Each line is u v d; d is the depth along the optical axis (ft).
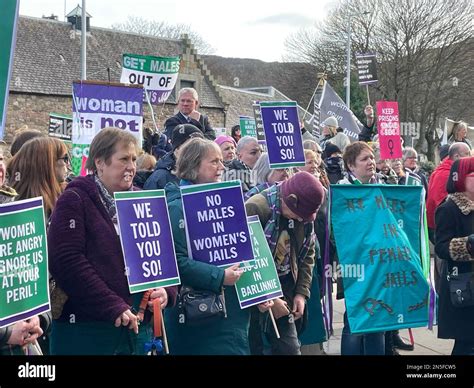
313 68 152.05
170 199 13.55
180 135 17.67
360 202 16.83
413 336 24.12
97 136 12.28
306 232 15.23
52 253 11.58
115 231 12.04
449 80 128.77
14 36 12.36
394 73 131.54
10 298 10.26
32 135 16.56
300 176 14.57
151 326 12.66
